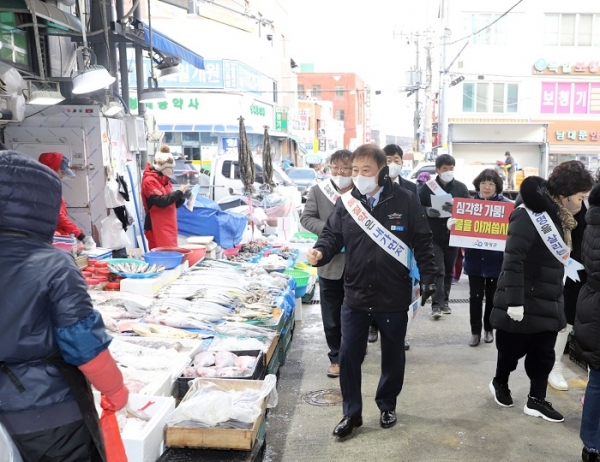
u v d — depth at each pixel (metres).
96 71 5.77
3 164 1.95
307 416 4.29
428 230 3.91
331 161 5.00
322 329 6.65
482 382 4.96
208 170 17.00
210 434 2.98
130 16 7.56
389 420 4.09
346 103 67.06
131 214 7.68
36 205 1.99
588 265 3.35
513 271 3.84
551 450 3.77
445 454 3.72
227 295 5.21
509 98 27.27
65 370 1.99
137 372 3.57
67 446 2.01
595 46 27.06
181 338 4.29
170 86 21.23
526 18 26.73
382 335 3.97
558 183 3.91
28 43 7.02
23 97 5.65
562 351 4.77
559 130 27.38
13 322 1.90
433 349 5.87
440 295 6.90
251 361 3.91
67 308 1.92
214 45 22.42
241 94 22.03
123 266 5.41
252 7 26.22
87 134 6.55
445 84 22.45
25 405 1.93
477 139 22.50
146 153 8.77
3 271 1.90
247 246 7.91
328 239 4.04
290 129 33.59
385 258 3.81
